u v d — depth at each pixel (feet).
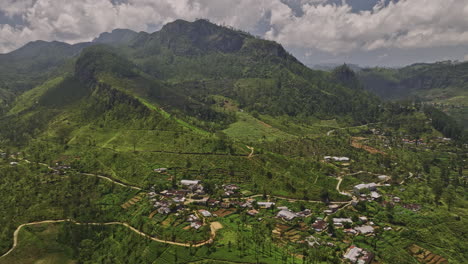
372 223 604.90
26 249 583.17
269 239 524.11
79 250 592.60
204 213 614.75
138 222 611.47
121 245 570.46
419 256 524.52
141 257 520.83
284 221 595.06
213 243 514.27
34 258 570.87
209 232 545.85
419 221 616.39
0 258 559.38
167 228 570.46
